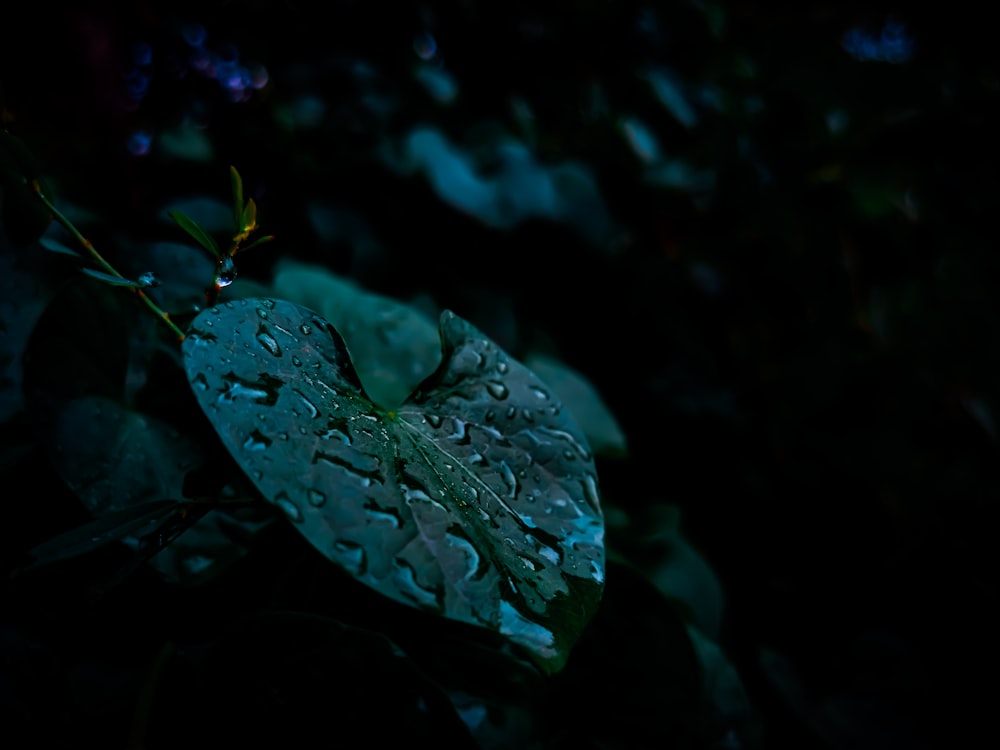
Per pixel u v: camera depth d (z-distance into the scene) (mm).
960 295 581
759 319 548
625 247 467
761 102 579
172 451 221
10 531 213
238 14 461
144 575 207
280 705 202
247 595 212
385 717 204
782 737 388
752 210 534
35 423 209
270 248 378
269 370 173
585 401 323
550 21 542
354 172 418
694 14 567
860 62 640
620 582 237
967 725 402
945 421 570
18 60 365
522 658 218
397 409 192
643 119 538
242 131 423
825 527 535
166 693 200
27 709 197
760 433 545
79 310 220
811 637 465
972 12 675
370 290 398
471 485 180
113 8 400
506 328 401
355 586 213
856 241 564
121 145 379
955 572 515
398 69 496
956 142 573
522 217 420
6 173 188
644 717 239
